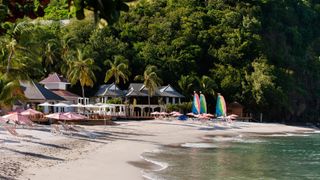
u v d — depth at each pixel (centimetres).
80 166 2991
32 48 7331
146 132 6681
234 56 12400
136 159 3650
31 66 7588
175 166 3409
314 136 8031
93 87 10700
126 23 12512
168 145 5141
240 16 13662
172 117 9538
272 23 14638
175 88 11319
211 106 11481
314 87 14388
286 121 12700
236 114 11356
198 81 11312
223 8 14162
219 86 11738
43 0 323
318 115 14062
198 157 4078
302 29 16025
